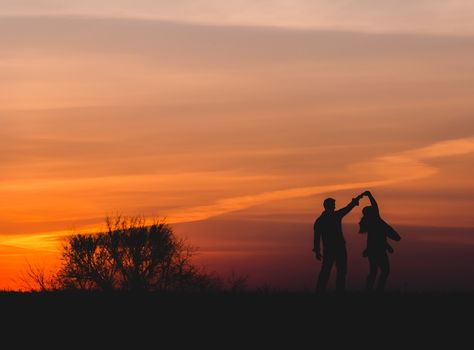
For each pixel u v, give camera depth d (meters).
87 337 19.14
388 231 23.08
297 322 19.80
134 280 39.00
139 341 18.69
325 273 22.81
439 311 20.56
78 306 22.31
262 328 19.41
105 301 22.92
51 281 38.28
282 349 17.75
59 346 18.44
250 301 22.17
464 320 19.73
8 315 21.39
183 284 38.97
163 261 39.78
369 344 17.95
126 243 39.75
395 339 18.31
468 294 22.64
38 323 20.53
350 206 23.14
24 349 18.23
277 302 21.92
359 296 22.53
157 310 21.48
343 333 18.83
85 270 39.03
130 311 21.50
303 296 22.91
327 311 20.70
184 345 18.27
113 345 18.42
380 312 20.55
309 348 17.77
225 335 18.94
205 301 22.44
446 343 17.97
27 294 24.56
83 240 39.44
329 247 22.80
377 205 23.22
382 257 22.91
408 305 21.25
